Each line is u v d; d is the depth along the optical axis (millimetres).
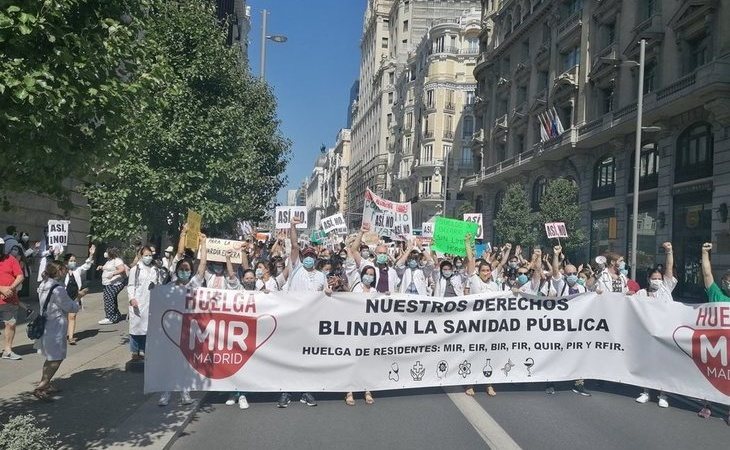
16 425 4035
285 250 13242
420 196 70312
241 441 5699
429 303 7602
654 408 7402
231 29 36750
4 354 8750
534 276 9180
